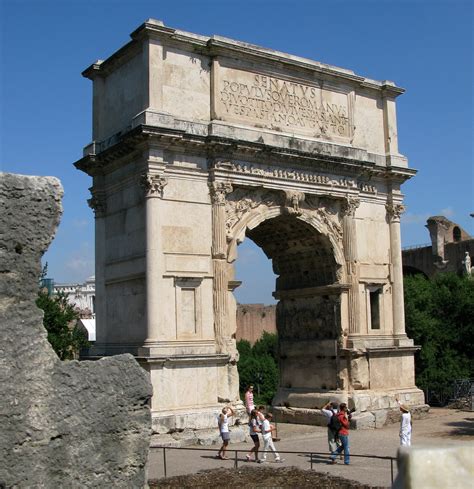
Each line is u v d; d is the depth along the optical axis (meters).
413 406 44.47
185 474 26.64
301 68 42.59
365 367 43.19
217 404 36.19
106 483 8.07
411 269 95.44
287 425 43.41
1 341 7.61
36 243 7.83
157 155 35.88
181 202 36.75
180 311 35.97
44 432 7.72
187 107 37.91
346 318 43.31
